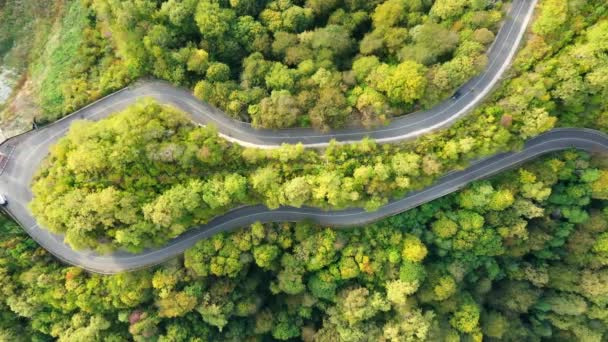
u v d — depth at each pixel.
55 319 82.12
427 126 81.50
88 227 75.56
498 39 80.19
